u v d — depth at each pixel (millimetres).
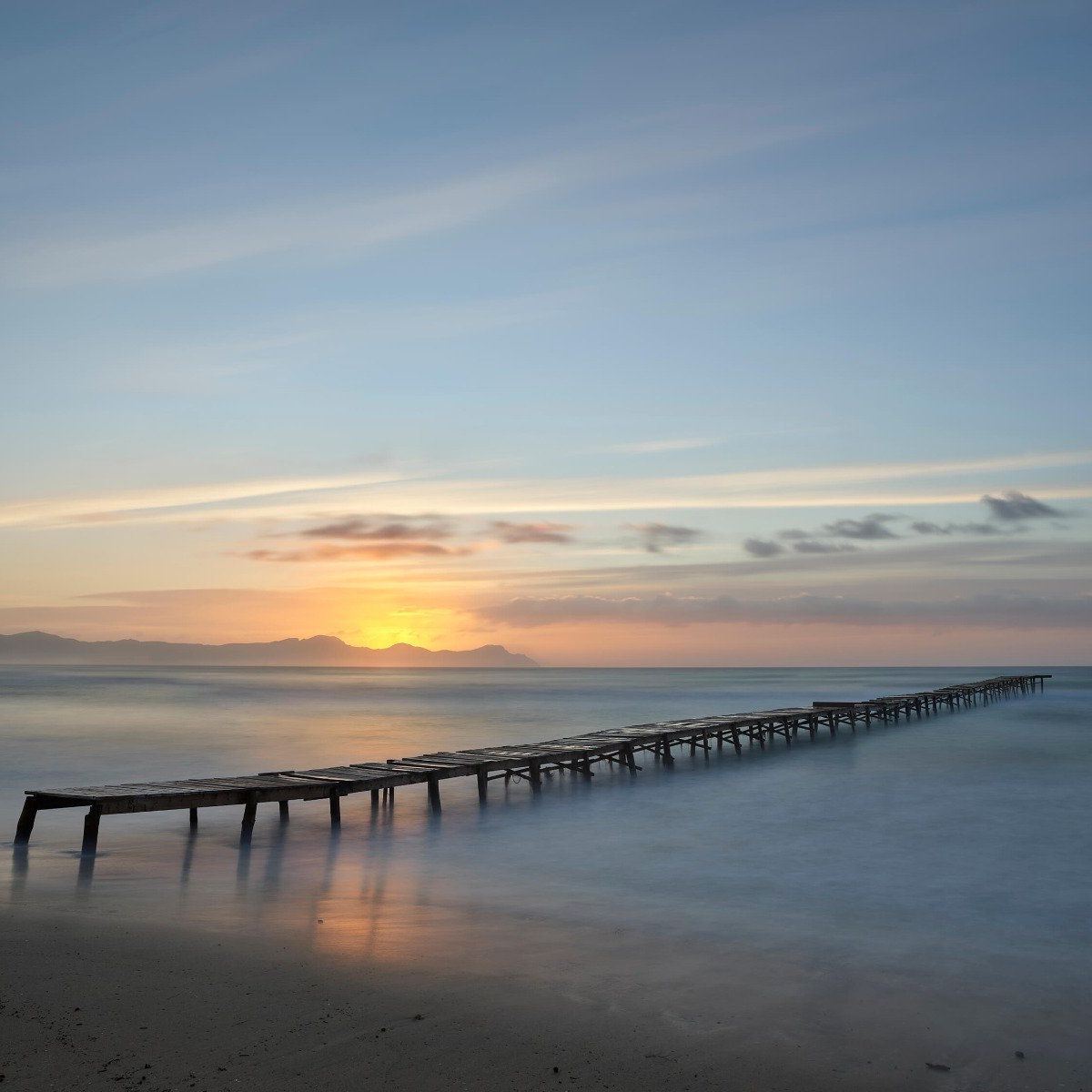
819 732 42531
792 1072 6488
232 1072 6191
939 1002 8055
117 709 63344
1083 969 9094
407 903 11820
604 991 8109
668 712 61906
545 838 17156
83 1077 6047
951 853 15539
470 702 77062
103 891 12320
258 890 12562
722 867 14430
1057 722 48094
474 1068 6371
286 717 55094
